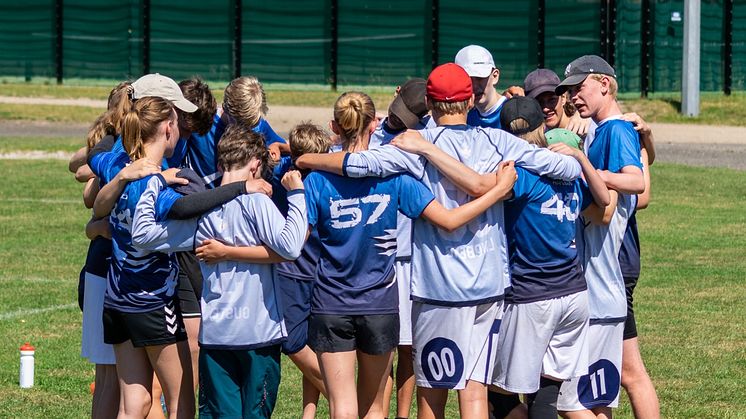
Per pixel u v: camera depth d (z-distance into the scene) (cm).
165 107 2175
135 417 2234
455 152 2147
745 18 11144
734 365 3194
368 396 2283
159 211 2091
